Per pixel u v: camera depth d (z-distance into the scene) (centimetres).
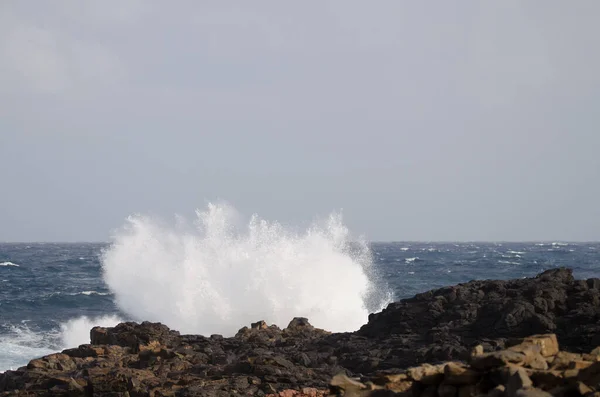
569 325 4147
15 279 16975
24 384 4172
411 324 4762
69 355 4884
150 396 3766
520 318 4269
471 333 4347
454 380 2452
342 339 4900
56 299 11819
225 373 4119
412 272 18775
